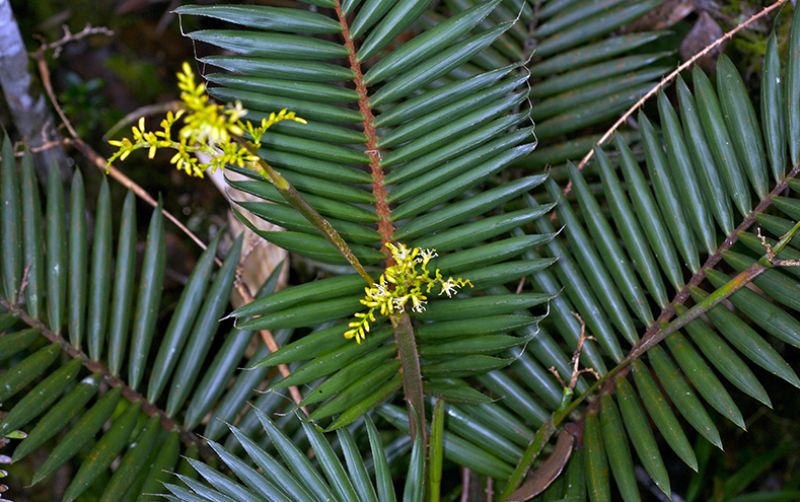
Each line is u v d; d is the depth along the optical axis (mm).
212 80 1101
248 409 1280
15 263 1180
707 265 1145
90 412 1153
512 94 1113
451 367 1140
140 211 1533
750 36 1304
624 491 1116
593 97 1260
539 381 1179
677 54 1335
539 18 1271
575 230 1167
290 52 1106
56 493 1396
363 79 1114
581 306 1168
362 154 1115
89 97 1518
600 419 1156
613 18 1257
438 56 1110
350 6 1115
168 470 1164
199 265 1199
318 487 1097
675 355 1132
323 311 1110
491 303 1120
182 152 1014
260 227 1294
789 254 1116
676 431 1114
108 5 1539
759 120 1319
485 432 1181
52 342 1179
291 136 1107
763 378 1405
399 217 1125
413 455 1099
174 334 1190
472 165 1117
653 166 1155
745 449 1443
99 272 1188
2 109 1458
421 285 1121
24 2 1510
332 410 1103
